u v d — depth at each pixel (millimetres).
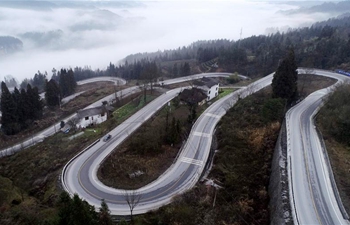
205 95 68000
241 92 65312
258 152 41656
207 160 43688
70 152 48219
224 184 35688
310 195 28812
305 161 34719
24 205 32531
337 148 37844
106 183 38312
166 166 42094
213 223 29625
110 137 52188
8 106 69812
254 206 32062
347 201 27922
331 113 44094
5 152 55125
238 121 51094
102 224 26453
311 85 66750
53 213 28438
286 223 25062
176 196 34375
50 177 40719
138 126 56938
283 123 45969
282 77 51781
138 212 32219
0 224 27688
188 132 52156
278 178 31594
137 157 44094
